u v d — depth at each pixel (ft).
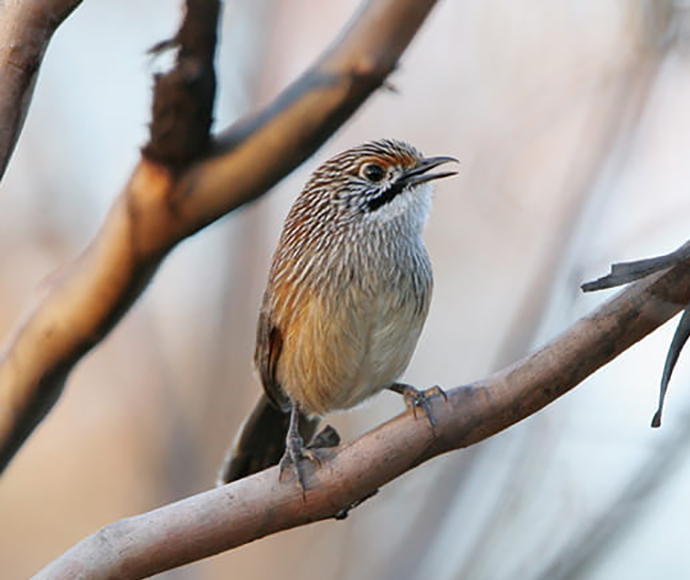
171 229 23.56
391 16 23.50
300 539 43.37
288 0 48.55
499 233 50.62
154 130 22.81
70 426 54.70
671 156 41.37
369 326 33.71
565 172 47.34
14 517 54.80
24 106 20.45
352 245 33.71
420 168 34.71
